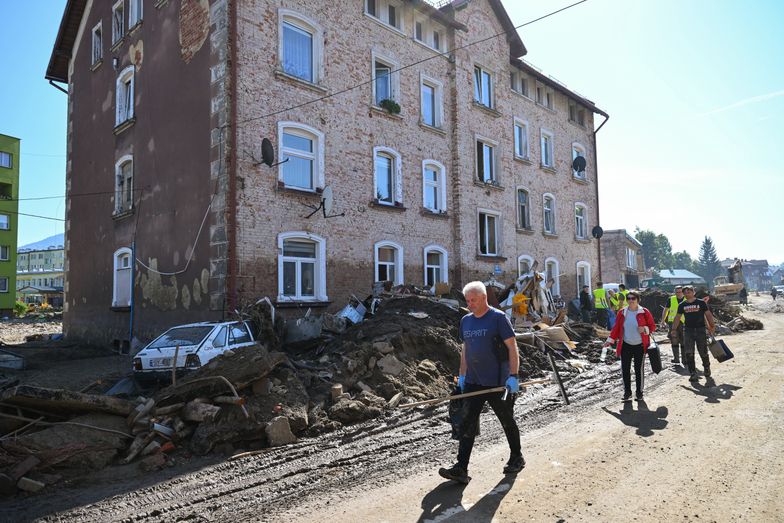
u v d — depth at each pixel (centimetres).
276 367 777
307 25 1491
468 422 492
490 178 2159
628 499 439
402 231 1716
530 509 424
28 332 2845
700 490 454
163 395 684
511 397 505
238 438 627
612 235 4816
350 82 1587
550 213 2555
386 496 466
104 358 1540
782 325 2269
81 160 2011
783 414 701
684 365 1159
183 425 638
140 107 1659
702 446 574
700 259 14200
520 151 2391
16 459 528
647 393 877
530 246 2344
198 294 1338
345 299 1508
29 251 10481
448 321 1234
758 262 15475
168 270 1460
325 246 1466
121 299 1698
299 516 430
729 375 1007
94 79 1966
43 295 6656
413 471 532
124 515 443
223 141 1291
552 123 2606
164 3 1571
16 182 4694
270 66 1380
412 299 1312
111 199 1792
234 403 648
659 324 2061
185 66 1455
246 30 1342
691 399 813
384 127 1688
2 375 1240
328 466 552
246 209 1295
